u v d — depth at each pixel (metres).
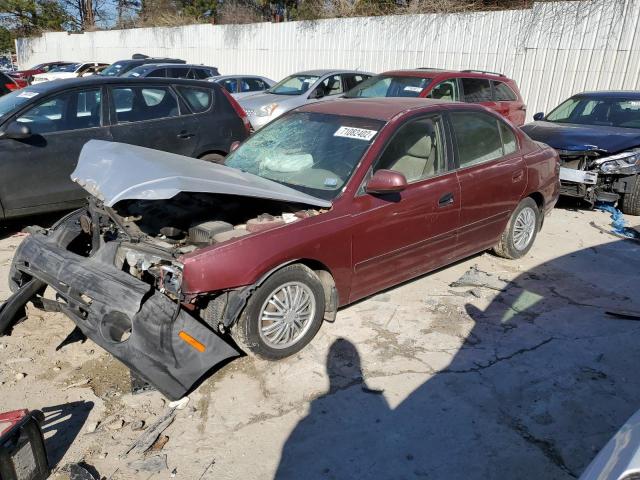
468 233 4.85
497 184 4.96
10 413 2.64
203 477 2.78
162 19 30.73
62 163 6.10
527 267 5.49
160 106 6.89
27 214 6.02
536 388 3.51
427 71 10.01
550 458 2.93
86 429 3.10
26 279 4.14
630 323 4.34
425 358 3.82
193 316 3.49
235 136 7.49
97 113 6.41
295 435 3.08
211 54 22.52
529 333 4.18
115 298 3.22
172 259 3.31
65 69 23.48
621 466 1.83
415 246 4.38
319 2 22.78
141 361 3.09
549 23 12.80
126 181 3.46
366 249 4.00
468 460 2.90
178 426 3.14
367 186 3.96
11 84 10.98
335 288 3.91
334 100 5.11
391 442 3.03
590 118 8.48
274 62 20.00
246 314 3.46
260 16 27.33
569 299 4.77
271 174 4.35
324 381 3.55
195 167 3.81
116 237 3.94
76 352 3.86
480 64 14.30
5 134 5.72
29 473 2.62
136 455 2.91
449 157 4.60
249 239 3.42
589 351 3.94
